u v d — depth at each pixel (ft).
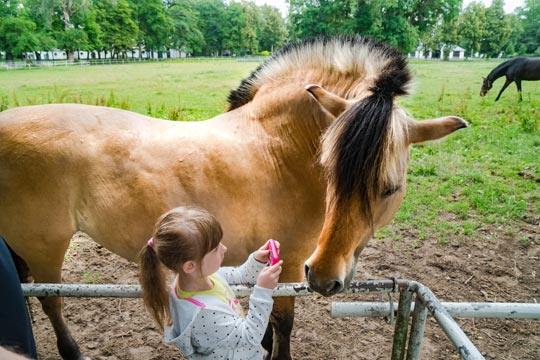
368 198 5.14
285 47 7.83
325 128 6.82
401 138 5.36
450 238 14.57
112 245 7.46
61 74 91.86
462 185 19.29
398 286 5.46
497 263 13.04
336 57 7.07
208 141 7.21
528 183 19.24
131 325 10.24
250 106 7.77
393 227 15.40
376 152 4.99
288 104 7.17
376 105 5.24
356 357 9.36
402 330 5.83
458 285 11.96
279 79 7.55
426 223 15.61
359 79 6.84
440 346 9.71
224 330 4.36
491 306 5.09
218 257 4.51
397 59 6.64
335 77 7.07
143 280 4.81
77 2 158.20
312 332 10.11
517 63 44.68
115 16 186.50
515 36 211.61
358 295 11.73
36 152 6.84
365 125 5.07
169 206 6.90
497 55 202.59
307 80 7.23
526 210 16.51
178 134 7.37
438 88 57.52
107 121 7.38
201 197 6.92
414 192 18.44
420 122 5.84
